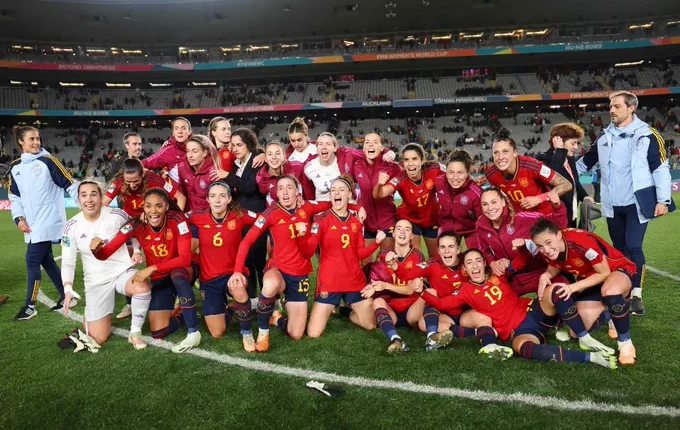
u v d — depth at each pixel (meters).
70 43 37.59
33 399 3.03
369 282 4.60
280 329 4.41
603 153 4.75
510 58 36.12
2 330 4.53
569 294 3.49
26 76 36.28
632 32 35.25
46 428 2.71
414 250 4.45
